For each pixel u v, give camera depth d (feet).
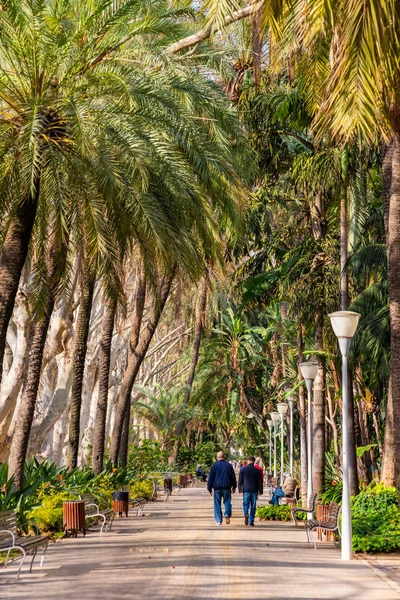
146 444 152.87
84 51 50.60
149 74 53.06
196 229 65.26
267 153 82.84
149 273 57.21
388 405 60.29
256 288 88.99
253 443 224.33
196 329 180.34
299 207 95.30
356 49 26.71
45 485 66.18
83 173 52.54
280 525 70.38
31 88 49.98
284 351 159.53
